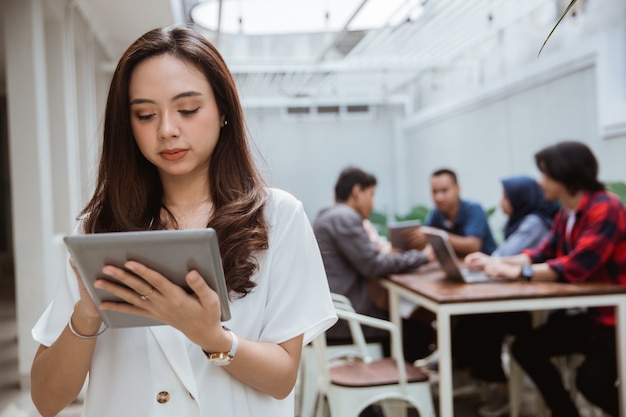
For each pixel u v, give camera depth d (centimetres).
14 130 342
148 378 90
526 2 480
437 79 859
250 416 92
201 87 91
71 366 88
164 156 91
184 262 73
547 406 258
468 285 260
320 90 897
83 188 119
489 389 322
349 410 222
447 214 398
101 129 102
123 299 76
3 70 750
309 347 267
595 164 262
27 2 342
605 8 445
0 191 944
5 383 345
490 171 679
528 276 262
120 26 570
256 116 997
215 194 97
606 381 241
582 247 252
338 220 302
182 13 582
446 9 494
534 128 569
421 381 229
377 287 317
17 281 341
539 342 254
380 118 1035
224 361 83
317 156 1022
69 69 434
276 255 95
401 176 1012
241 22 489
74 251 71
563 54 503
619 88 430
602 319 246
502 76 623
